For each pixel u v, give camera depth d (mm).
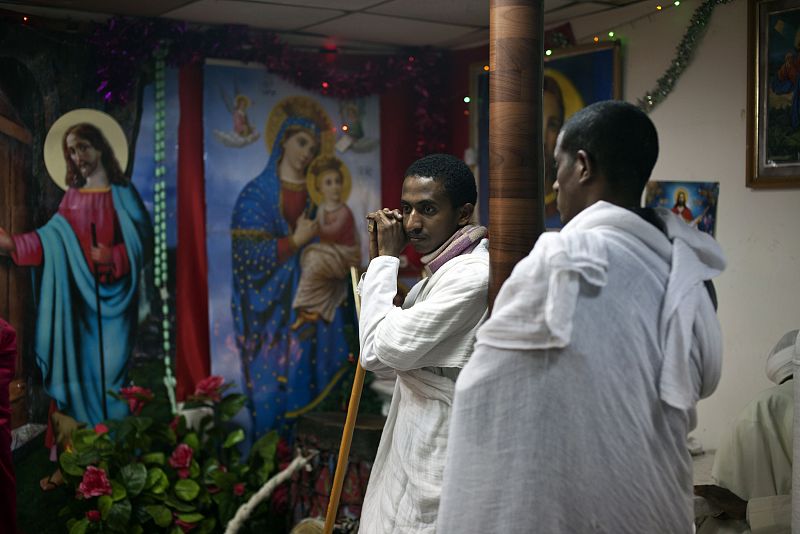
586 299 1546
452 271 2061
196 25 4383
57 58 4035
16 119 3912
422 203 2154
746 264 3686
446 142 5016
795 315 3514
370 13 4184
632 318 1567
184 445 4145
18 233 3936
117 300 4234
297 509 4324
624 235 1599
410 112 4996
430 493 2043
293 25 4430
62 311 4082
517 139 1823
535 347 1550
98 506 3883
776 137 3527
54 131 4031
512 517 1572
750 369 3691
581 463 1550
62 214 4074
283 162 4684
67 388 4098
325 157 4797
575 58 4289
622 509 1562
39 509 4008
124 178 4246
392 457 2195
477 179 4859
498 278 1849
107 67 4121
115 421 4129
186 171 4410
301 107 4715
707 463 3615
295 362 4750
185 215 4414
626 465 1556
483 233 2166
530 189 1834
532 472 1566
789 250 3523
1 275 3887
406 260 5004
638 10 4016
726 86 3713
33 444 3994
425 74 4914
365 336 2121
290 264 4723
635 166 1659
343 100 4832
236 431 4387
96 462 3988
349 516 4043
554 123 4414
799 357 2309
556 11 4172
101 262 4184
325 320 4840
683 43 3816
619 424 1551
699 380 1651
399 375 2150
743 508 2836
